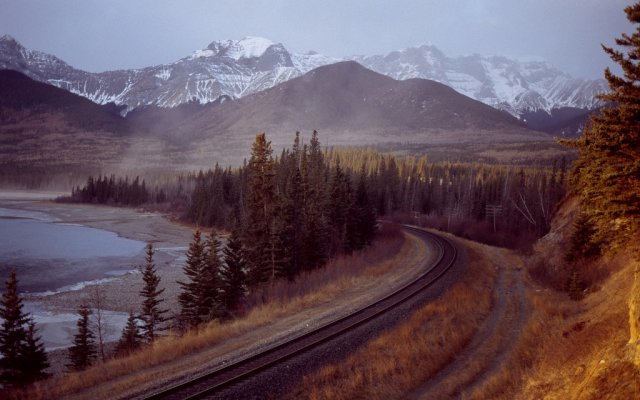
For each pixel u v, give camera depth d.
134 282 54.41
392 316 21.64
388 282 30.47
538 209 69.56
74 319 39.69
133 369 15.41
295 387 14.10
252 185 44.47
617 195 11.41
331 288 28.25
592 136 11.83
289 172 71.12
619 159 11.23
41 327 37.31
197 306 33.25
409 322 20.83
